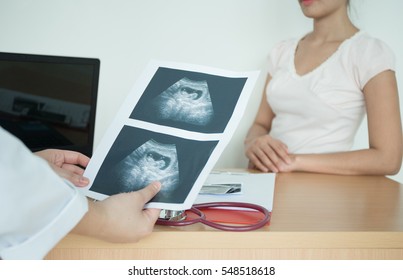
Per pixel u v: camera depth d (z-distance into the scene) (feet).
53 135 4.01
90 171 2.56
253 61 7.00
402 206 2.93
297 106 5.28
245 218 2.48
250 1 6.82
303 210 2.79
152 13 6.85
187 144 2.49
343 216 2.65
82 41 6.93
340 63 5.02
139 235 2.13
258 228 2.37
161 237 2.30
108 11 6.84
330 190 3.47
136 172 2.47
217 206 2.63
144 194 2.21
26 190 1.64
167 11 6.84
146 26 6.89
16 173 1.61
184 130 2.55
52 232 1.77
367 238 2.35
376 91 4.68
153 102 2.72
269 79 5.86
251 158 4.54
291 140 5.29
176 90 2.73
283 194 3.30
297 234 2.32
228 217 2.50
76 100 4.10
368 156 4.36
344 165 4.26
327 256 2.36
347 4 5.41
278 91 5.44
